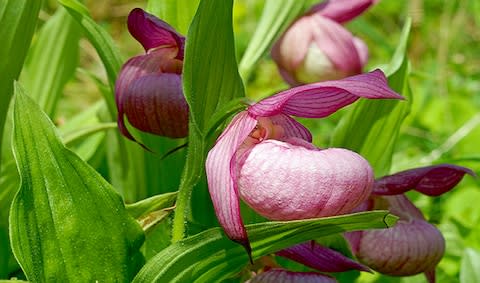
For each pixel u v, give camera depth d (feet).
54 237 2.77
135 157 3.25
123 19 7.57
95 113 3.75
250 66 3.31
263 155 2.66
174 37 2.89
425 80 5.21
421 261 3.02
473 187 4.24
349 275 3.30
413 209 3.08
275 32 3.33
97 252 2.80
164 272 2.73
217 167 2.64
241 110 2.75
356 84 2.61
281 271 2.81
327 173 2.62
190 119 2.74
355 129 3.23
